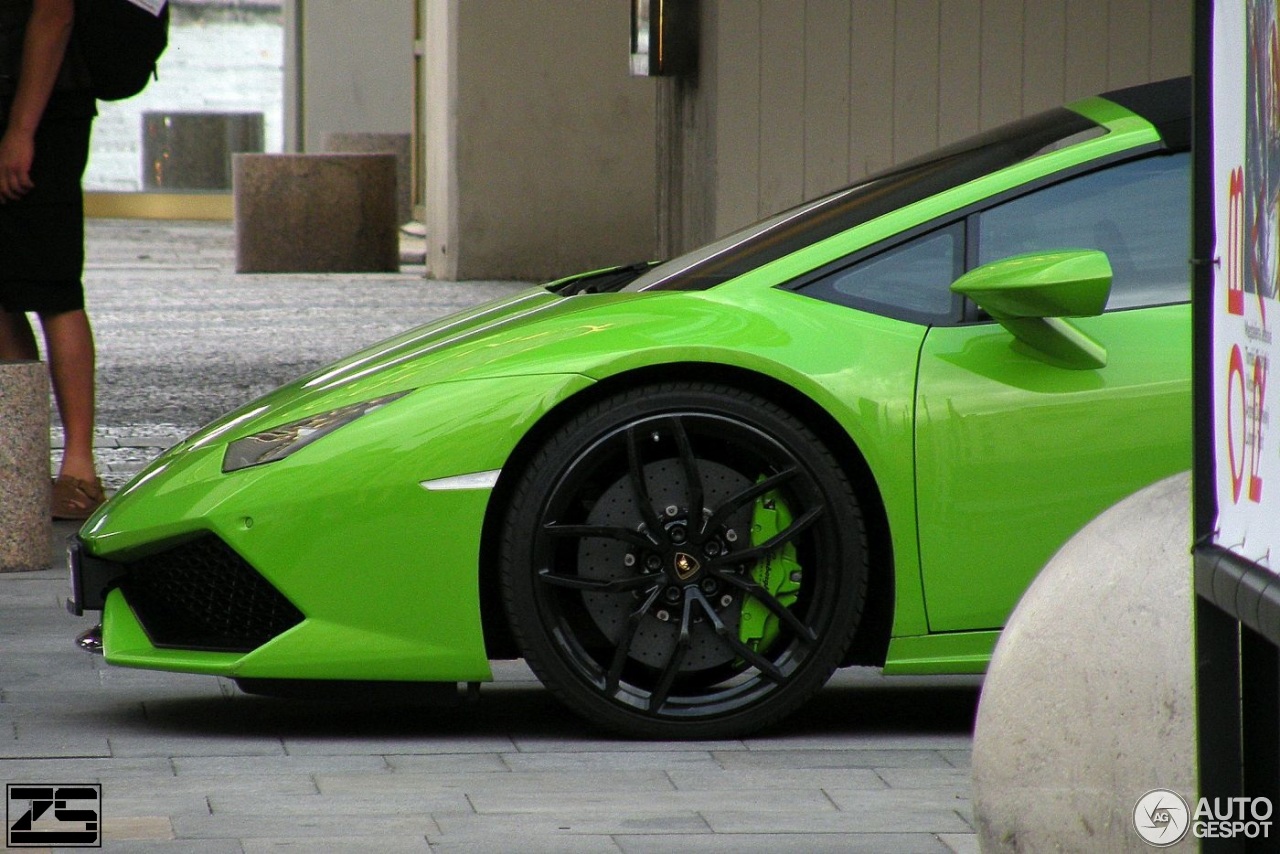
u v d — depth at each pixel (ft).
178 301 161.48
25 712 47.91
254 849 36.27
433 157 187.93
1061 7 97.96
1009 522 43.32
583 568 44.21
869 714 48.19
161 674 52.21
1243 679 24.75
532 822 38.27
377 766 42.73
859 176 98.37
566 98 181.88
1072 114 48.47
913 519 43.27
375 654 43.01
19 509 66.59
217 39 278.05
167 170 279.08
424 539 42.83
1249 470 23.26
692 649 44.57
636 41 109.29
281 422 44.34
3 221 74.59
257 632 44.52
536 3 180.86
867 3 97.71
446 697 44.04
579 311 45.78
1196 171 24.58
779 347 43.47
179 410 101.91
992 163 46.55
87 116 75.15
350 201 191.21
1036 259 41.34
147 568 45.14
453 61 180.65
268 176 189.47
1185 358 43.50
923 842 37.01
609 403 43.37
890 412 43.16
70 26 73.92
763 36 97.50
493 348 44.57
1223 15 24.18
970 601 43.47
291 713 47.98
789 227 47.78
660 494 44.16
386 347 50.06
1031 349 43.52
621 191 183.32
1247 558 23.06
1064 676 27.81
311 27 259.60
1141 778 26.78
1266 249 22.70
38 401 66.85
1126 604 27.63
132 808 39.22
